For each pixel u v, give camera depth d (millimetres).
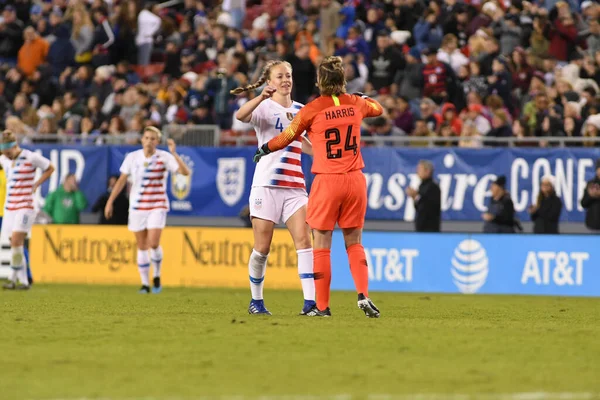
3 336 31703
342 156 36281
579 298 62844
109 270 73688
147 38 95688
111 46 94625
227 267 71500
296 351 27984
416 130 72062
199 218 74062
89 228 74250
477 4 87125
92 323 35906
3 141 60531
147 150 59844
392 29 86312
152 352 27844
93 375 24031
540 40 80750
